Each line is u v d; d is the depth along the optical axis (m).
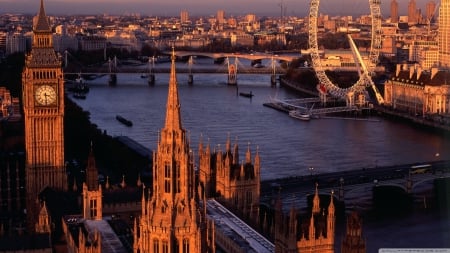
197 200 154.50
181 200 150.75
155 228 149.88
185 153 149.62
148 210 152.25
